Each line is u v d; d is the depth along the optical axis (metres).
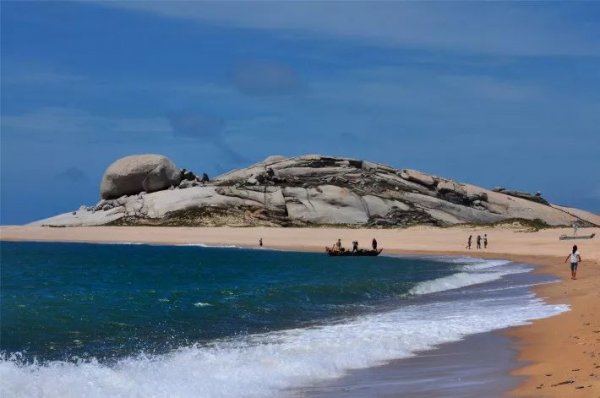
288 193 133.00
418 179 149.25
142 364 17.28
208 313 27.42
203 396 13.79
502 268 48.12
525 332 20.00
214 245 94.44
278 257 70.75
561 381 13.35
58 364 17.80
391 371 15.74
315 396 13.61
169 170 140.88
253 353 18.08
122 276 51.09
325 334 21.03
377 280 40.50
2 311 29.02
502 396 12.61
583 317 22.25
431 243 83.19
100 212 131.75
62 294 37.50
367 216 128.62
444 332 20.44
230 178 146.62
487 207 149.88
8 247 98.94
